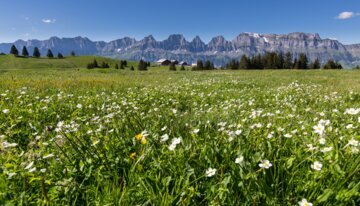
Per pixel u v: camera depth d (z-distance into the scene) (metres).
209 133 4.29
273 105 9.00
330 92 11.46
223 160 3.03
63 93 11.01
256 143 3.51
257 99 10.37
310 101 9.51
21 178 2.87
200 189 2.71
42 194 2.54
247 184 2.61
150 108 7.91
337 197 2.36
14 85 13.82
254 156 3.00
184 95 11.48
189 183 2.61
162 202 2.41
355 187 2.34
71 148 3.76
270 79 24.45
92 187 2.76
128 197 2.53
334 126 4.93
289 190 2.59
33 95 10.29
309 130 4.41
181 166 2.97
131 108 7.44
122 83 17.45
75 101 9.37
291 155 3.13
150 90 13.02
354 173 2.52
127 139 3.88
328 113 6.46
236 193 2.53
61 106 7.91
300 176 2.79
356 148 2.93
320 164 2.66
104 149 3.55
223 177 2.75
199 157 3.11
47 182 2.69
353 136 3.62
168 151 3.27
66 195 2.65
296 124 5.03
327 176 2.62
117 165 3.21
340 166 2.78
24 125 5.96
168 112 6.66
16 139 4.81
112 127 4.84
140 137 3.46
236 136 3.68
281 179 2.73
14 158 3.45
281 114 6.32
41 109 7.13
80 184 2.82
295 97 10.41
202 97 10.85
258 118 5.47
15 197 2.56
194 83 18.39
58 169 3.13
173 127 4.59
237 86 16.73
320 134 3.49
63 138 4.19
